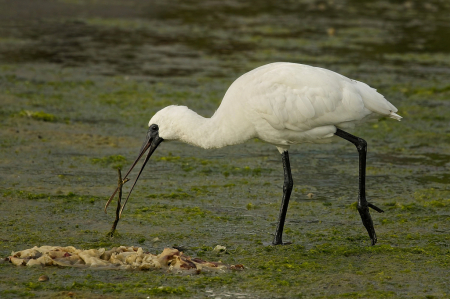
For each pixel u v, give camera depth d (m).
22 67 23.17
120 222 10.86
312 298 7.98
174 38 28.61
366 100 10.29
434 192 12.86
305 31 30.66
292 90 10.10
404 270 8.91
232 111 10.30
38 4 34.97
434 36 30.12
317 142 10.66
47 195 11.97
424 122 18.50
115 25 30.86
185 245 9.91
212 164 14.59
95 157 14.69
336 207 12.00
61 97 19.92
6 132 16.22
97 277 8.49
